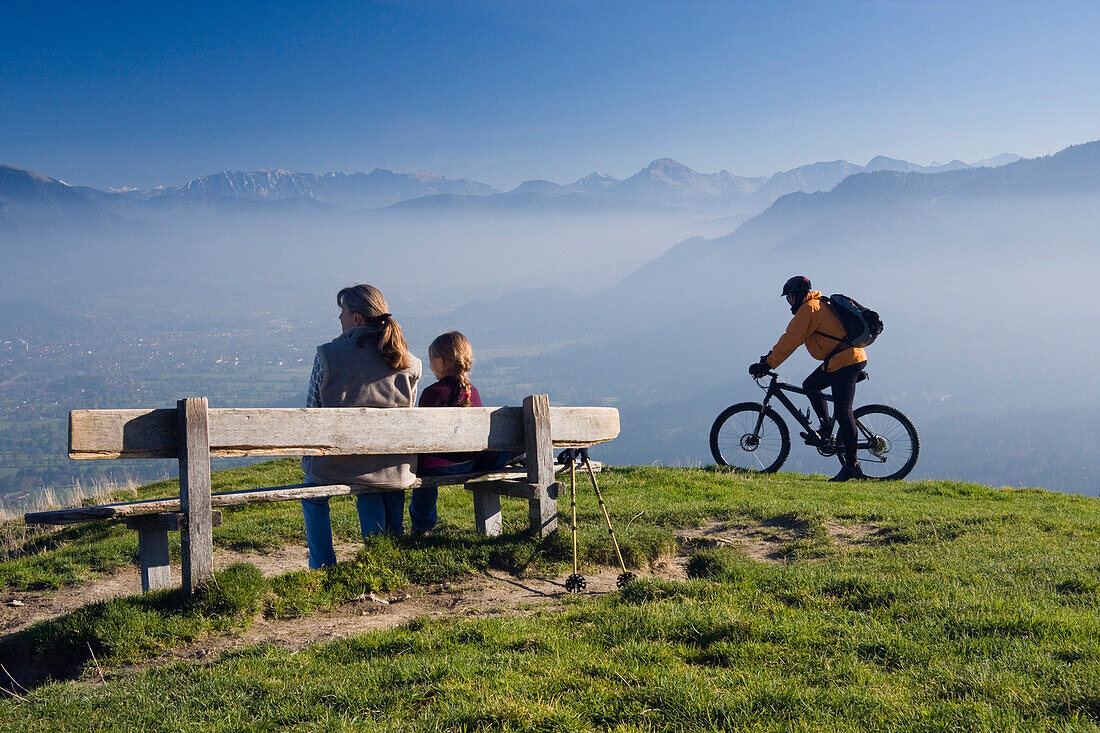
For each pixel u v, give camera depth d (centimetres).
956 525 917
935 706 374
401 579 659
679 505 1066
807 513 988
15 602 765
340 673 456
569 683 421
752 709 381
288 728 393
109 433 559
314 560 699
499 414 742
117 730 404
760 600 568
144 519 618
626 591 609
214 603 583
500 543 737
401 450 679
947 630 499
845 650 464
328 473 667
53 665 550
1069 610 549
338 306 729
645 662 448
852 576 632
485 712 383
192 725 402
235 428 602
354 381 684
